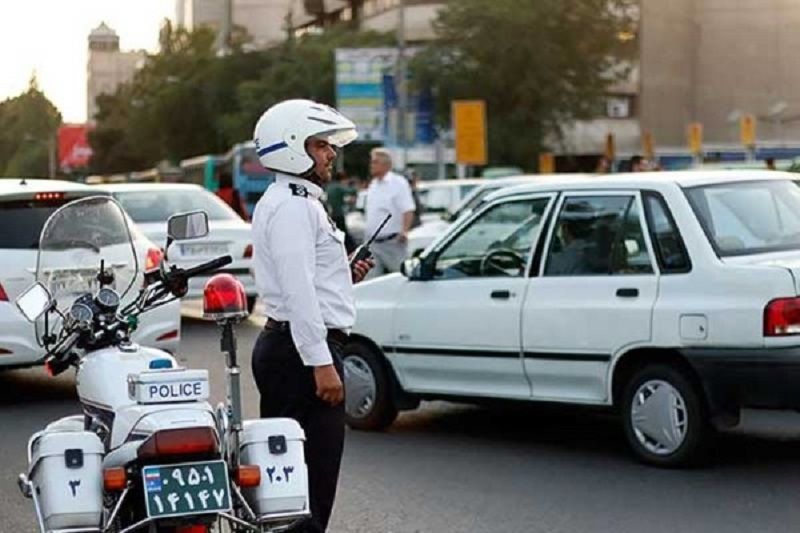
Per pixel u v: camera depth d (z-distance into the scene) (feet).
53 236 24.97
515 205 38.37
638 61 302.04
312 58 255.70
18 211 45.37
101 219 25.99
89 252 25.11
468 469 35.63
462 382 38.75
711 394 33.32
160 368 21.06
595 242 36.14
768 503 31.19
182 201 73.10
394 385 40.45
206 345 61.05
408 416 43.75
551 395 36.63
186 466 19.45
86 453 19.95
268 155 22.61
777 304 32.40
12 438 40.81
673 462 34.37
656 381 34.47
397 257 63.93
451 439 39.75
